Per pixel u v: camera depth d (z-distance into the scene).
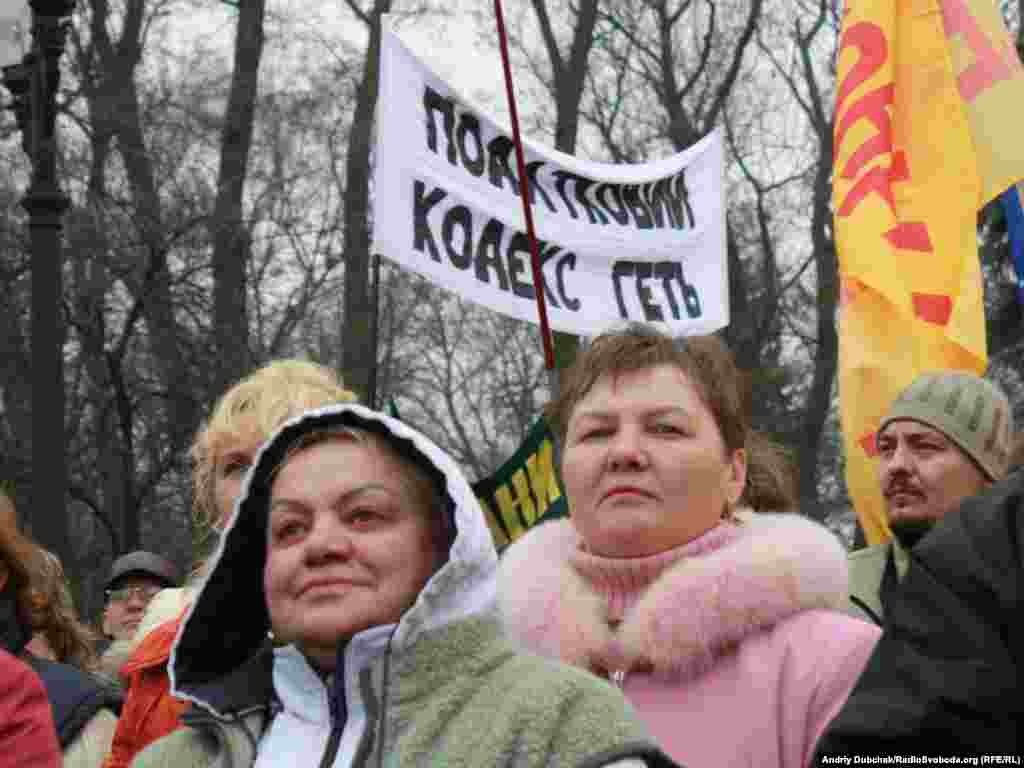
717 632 3.46
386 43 6.95
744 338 29.77
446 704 2.73
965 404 4.80
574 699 2.71
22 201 12.23
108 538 24.47
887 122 6.67
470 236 7.19
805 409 31.56
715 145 8.38
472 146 7.26
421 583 2.87
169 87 27.39
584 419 3.74
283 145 29.11
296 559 2.82
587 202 7.71
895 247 6.48
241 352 23.39
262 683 3.00
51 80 12.13
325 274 28.55
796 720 3.36
